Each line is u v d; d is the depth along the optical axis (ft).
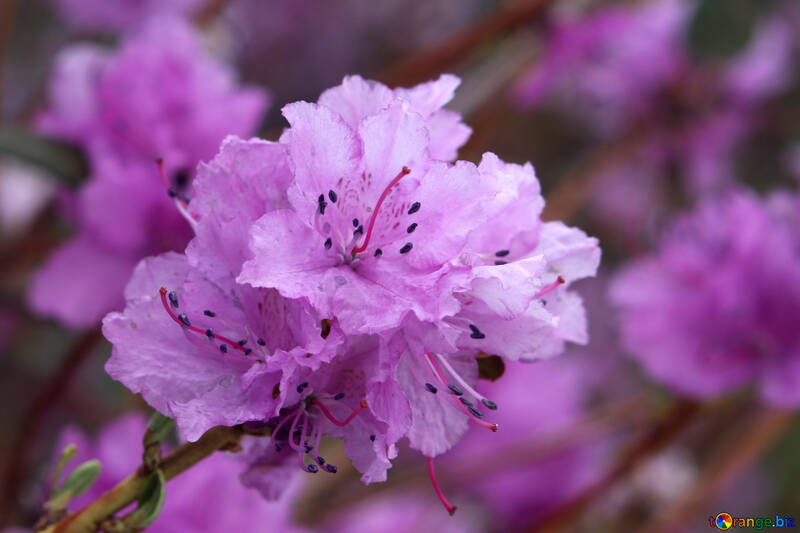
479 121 1.72
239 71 2.26
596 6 1.74
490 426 0.83
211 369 0.82
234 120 1.22
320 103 0.84
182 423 0.79
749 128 2.08
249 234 0.80
